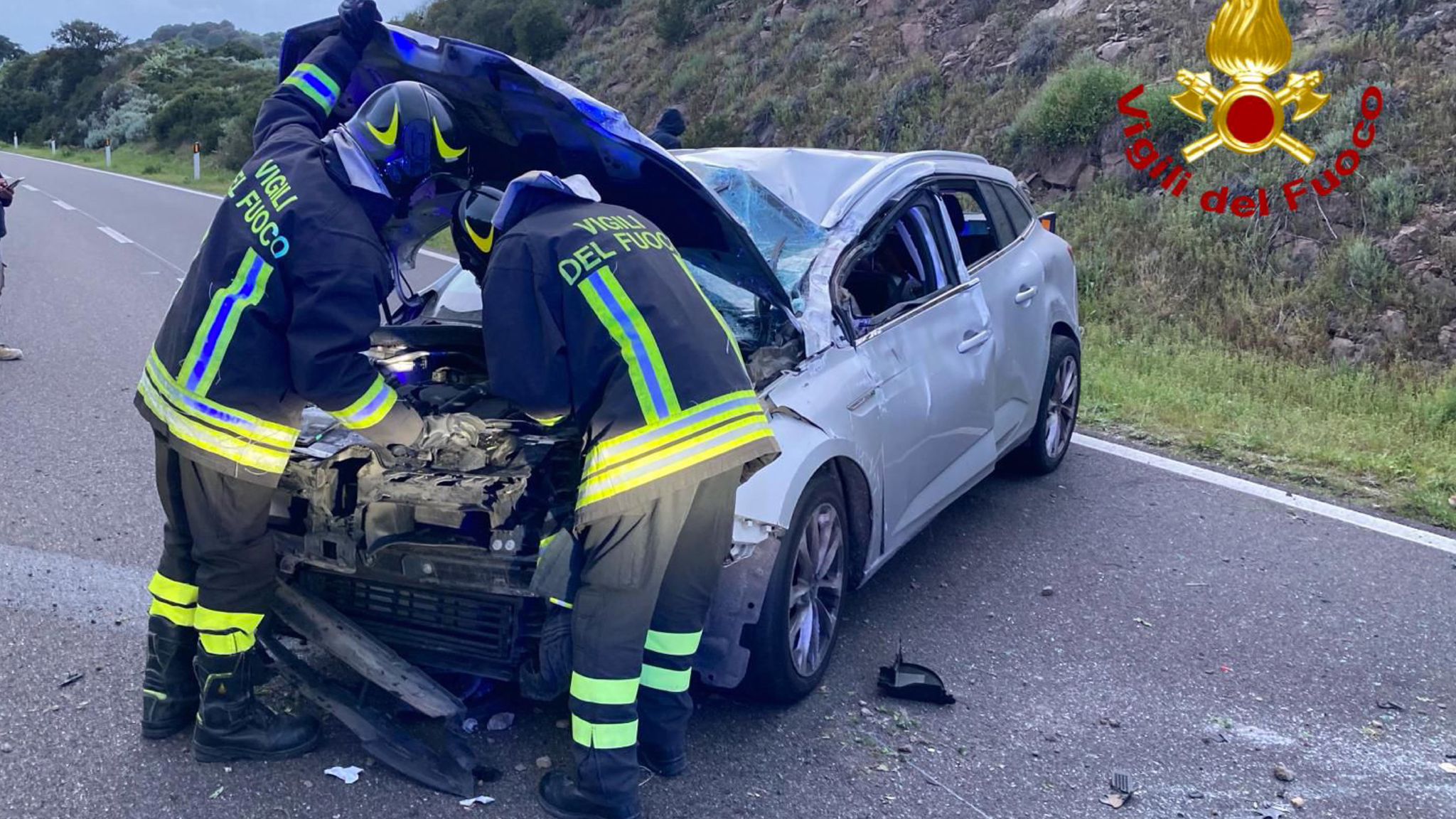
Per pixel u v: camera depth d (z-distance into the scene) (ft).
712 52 64.49
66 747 10.07
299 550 10.20
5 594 13.00
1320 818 9.92
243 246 8.74
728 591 10.41
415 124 9.00
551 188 9.07
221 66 170.81
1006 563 15.23
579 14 81.82
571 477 10.05
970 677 12.16
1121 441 21.01
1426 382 25.16
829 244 13.03
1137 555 15.64
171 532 9.95
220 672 9.64
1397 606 14.26
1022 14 48.32
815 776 10.21
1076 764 10.59
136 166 107.14
